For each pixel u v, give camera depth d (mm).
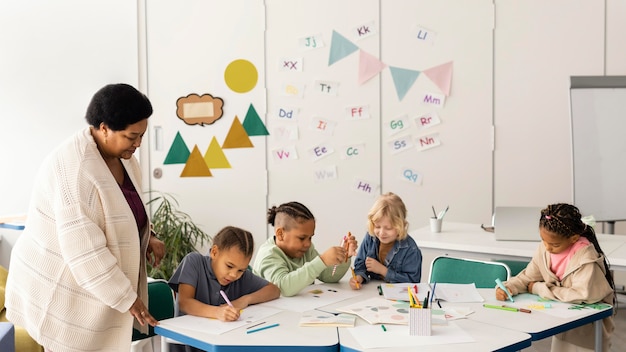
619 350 3338
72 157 1918
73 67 4434
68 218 1872
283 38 4453
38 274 1955
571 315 2086
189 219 4594
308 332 1920
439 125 4367
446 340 1833
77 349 1979
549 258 2350
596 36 4160
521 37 4242
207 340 1855
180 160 4578
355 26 4387
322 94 4449
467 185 4375
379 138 4426
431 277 2729
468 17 4285
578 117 3963
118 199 1964
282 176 4531
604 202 3963
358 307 2182
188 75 4523
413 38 4340
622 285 4316
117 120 1900
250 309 2186
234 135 4535
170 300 2564
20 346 2500
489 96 4305
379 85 4402
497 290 2299
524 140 4297
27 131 4441
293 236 2512
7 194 4453
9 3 4375
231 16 4477
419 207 4434
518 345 1826
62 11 4410
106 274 1873
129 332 2020
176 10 4496
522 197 4336
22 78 4410
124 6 4457
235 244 2211
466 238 3281
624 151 3955
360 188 4465
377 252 2762
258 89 4496
